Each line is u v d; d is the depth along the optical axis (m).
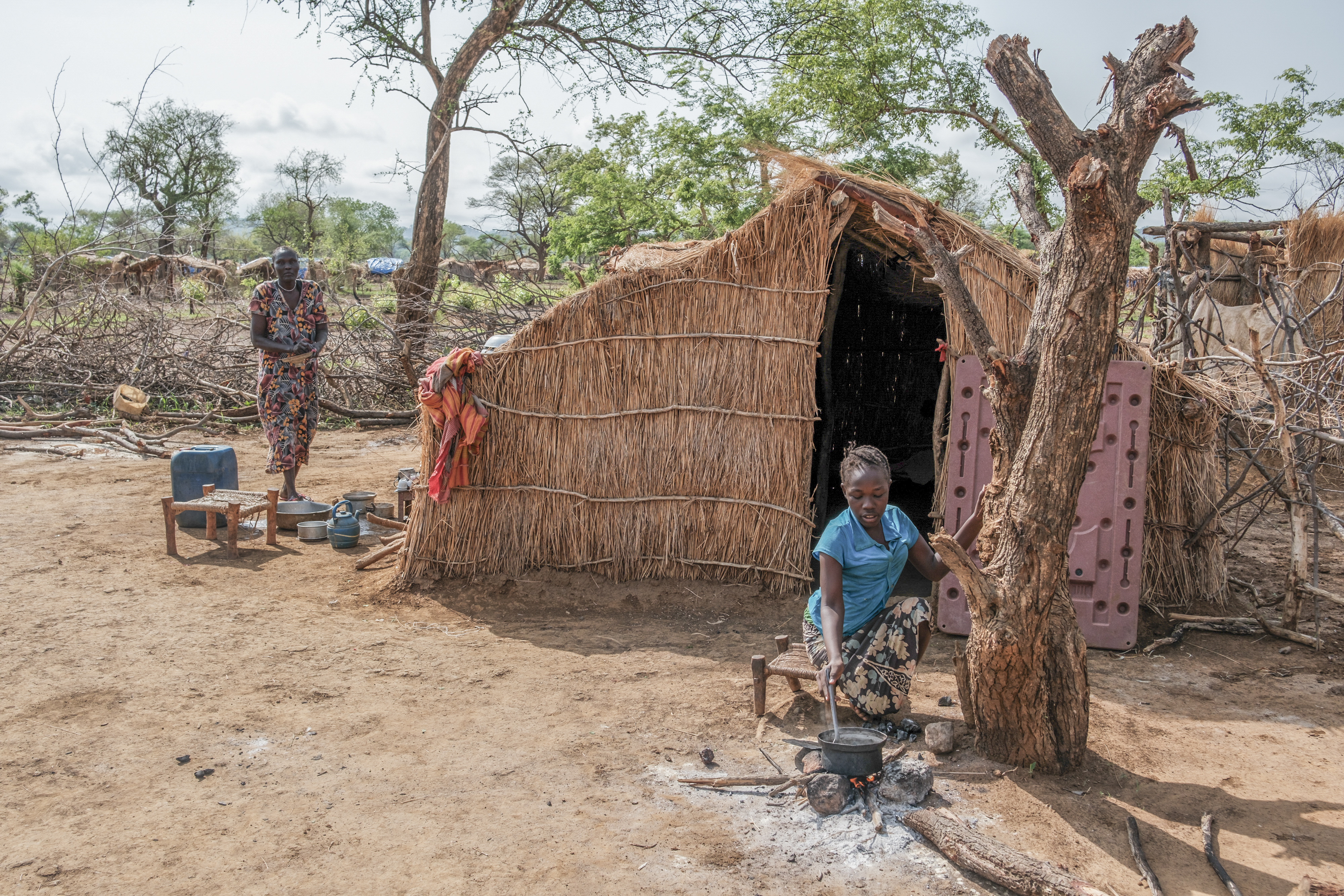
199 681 4.36
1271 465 7.74
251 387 13.32
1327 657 4.95
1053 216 16.88
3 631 4.93
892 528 3.74
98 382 13.17
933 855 2.94
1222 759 3.70
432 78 16.08
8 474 9.10
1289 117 15.70
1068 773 3.52
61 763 3.51
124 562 6.30
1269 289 7.45
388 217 69.75
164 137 31.64
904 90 18.39
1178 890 2.79
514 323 13.72
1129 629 5.05
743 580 5.86
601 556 5.89
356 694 4.26
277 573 6.20
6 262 14.92
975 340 3.40
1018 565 3.32
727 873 2.84
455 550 5.88
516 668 4.66
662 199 23.08
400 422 13.19
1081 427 3.19
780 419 5.77
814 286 5.73
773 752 3.71
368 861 2.88
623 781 3.45
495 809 3.22
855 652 3.86
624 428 5.85
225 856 2.89
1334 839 3.08
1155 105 2.86
